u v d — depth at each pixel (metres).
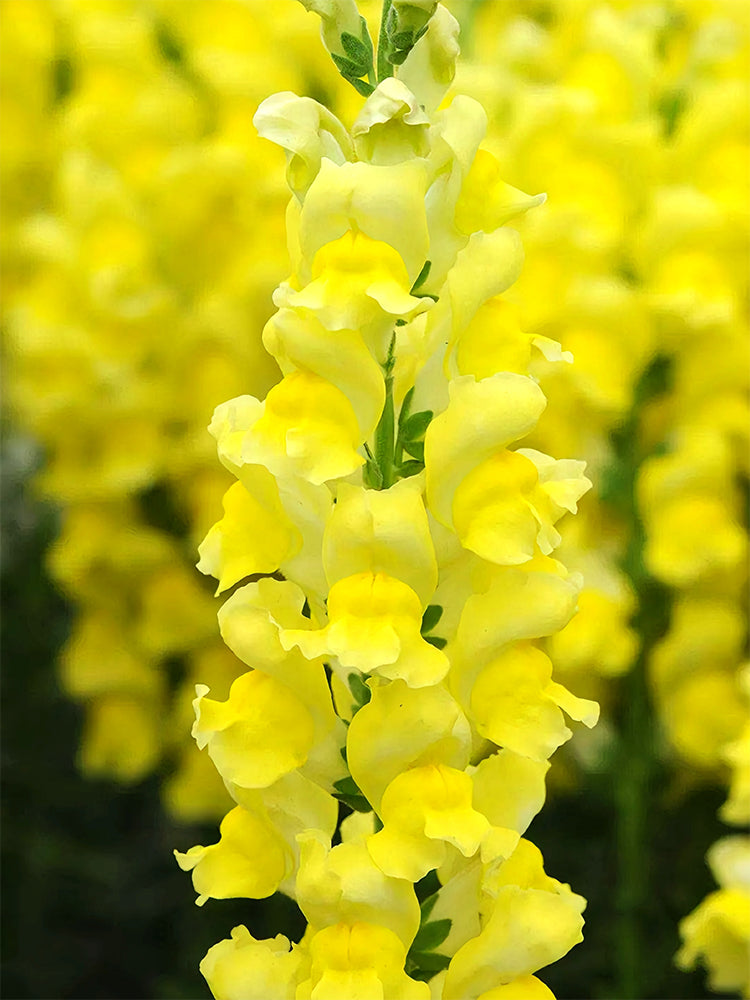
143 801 1.62
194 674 1.42
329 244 0.80
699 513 1.21
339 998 0.81
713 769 1.32
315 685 0.83
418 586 0.81
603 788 1.28
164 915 1.56
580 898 0.85
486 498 0.81
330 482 0.83
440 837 0.80
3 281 1.44
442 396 0.83
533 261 1.23
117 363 1.33
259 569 0.83
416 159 0.80
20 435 1.74
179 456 1.35
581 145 1.23
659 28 1.31
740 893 1.02
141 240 1.34
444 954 0.84
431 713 0.81
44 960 1.57
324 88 1.38
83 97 1.36
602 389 1.19
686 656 1.23
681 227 1.19
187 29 1.37
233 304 1.31
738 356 1.21
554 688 0.83
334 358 0.81
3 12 1.40
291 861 0.84
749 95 1.21
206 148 1.31
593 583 1.20
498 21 1.47
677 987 1.33
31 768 1.63
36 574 1.67
